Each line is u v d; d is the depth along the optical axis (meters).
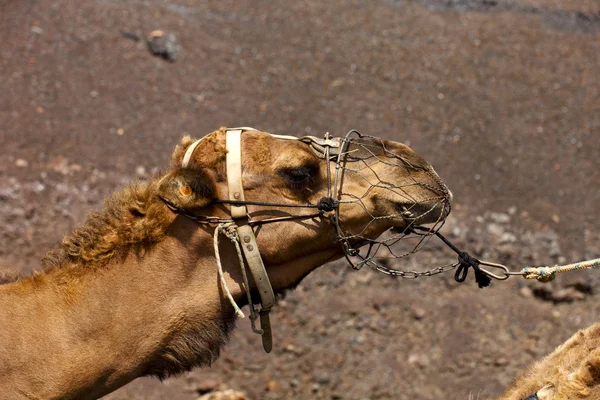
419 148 8.21
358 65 9.18
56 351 3.24
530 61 9.65
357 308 6.76
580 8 10.73
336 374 6.32
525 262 7.32
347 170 3.53
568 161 8.40
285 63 9.03
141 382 6.02
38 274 3.43
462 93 9.02
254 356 6.37
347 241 3.53
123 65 8.54
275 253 3.44
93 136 7.73
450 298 6.99
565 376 3.25
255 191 3.38
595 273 7.29
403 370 6.40
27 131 7.61
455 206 7.68
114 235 3.35
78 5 9.13
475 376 6.40
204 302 3.39
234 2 9.86
